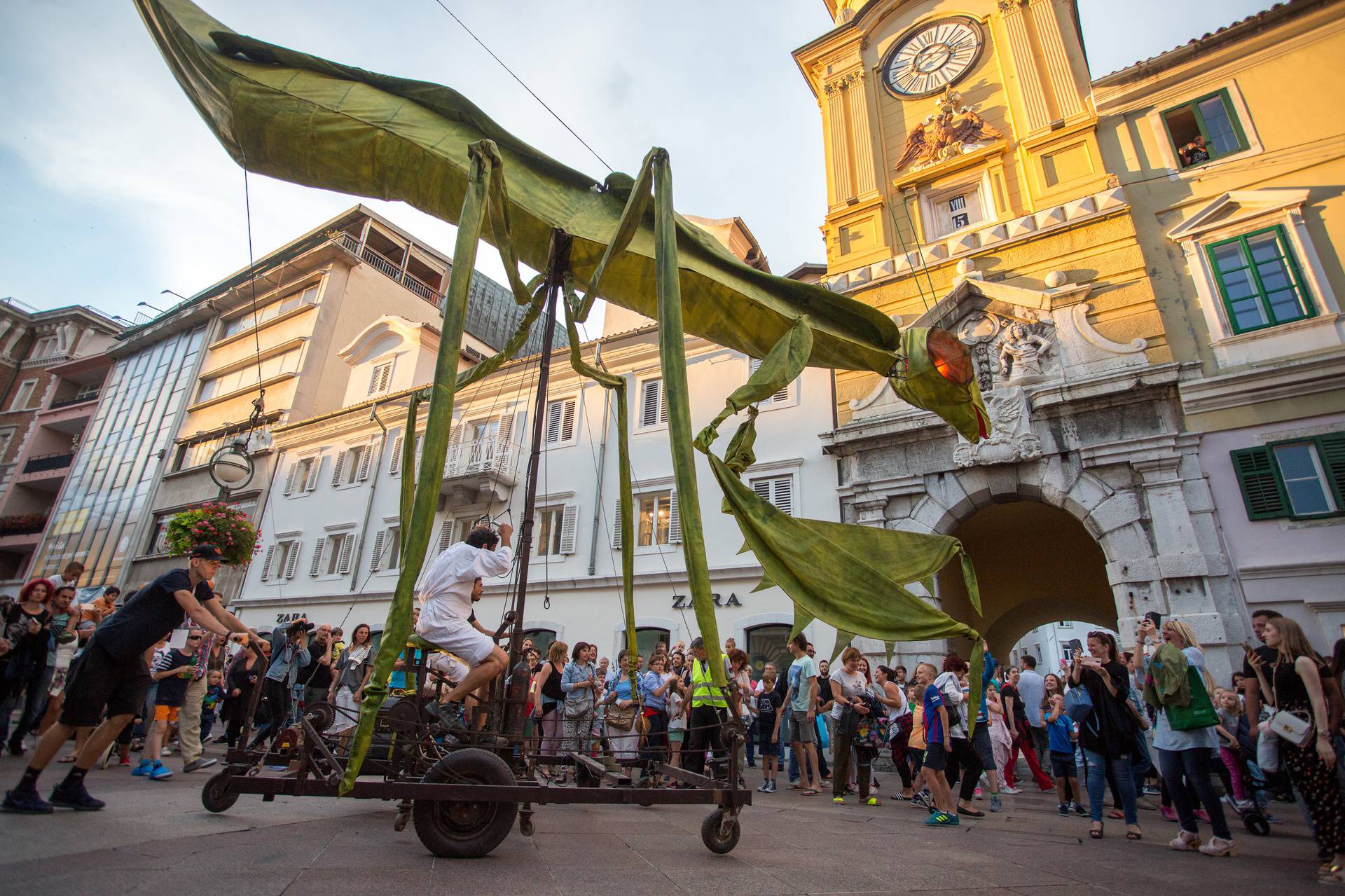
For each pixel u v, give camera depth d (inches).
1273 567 417.7
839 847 182.9
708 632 155.1
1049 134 597.0
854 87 745.0
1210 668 414.6
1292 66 526.3
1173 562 443.8
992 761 313.3
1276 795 355.9
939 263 611.8
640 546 688.4
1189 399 470.9
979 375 560.4
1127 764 232.4
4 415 1587.1
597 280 202.5
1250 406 453.1
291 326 1162.0
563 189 232.8
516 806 135.9
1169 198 540.1
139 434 1294.3
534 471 196.4
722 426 678.5
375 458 925.2
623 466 237.3
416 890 104.3
